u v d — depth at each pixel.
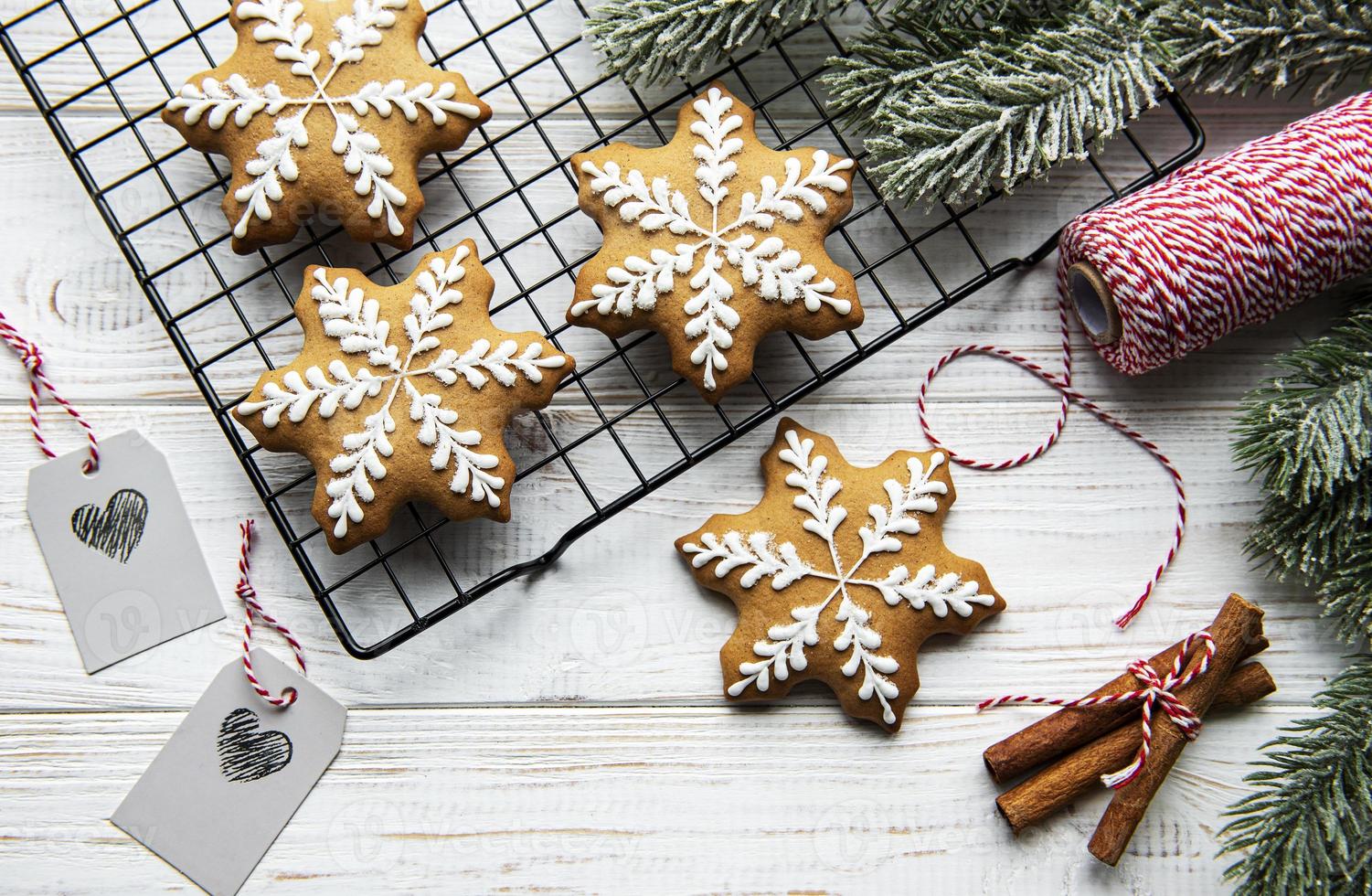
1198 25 0.59
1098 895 0.61
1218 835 0.59
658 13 0.59
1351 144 0.59
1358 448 0.57
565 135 0.64
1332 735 0.59
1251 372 0.63
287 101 0.60
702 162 0.60
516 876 0.61
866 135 0.63
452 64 0.64
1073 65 0.59
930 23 0.60
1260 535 0.61
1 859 0.60
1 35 0.61
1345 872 0.58
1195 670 0.60
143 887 0.61
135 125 0.62
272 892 0.61
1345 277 0.60
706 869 0.61
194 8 0.64
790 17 0.60
